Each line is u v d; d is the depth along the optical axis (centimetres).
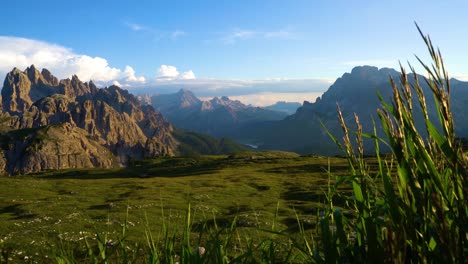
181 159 17338
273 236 306
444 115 182
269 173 9175
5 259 238
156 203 4069
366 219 216
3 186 6412
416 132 203
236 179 7700
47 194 5697
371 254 210
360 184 233
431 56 185
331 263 234
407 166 206
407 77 205
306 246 265
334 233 246
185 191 5659
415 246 203
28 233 2333
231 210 3628
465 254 190
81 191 5969
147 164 16488
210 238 290
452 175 199
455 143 181
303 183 6369
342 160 10744
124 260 312
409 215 200
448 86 182
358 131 243
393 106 209
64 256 311
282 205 3762
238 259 283
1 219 3384
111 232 2164
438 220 191
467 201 179
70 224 2645
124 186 6675
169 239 308
